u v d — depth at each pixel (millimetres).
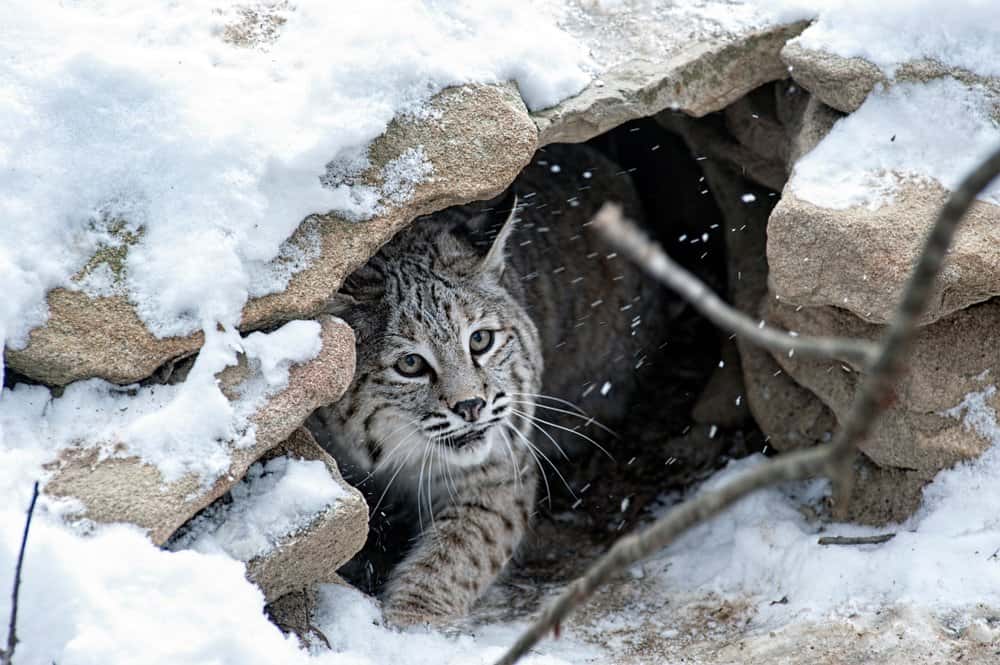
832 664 7207
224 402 7008
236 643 6059
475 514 9523
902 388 8398
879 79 8750
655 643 8211
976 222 7891
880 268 7793
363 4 8656
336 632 7598
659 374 12906
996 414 8305
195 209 7480
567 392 12133
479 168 8266
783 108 10000
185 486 6707
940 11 8844
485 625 8867
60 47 7918
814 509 9273
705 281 13211
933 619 7391
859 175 8430
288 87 8125
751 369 10391
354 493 7219
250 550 6859
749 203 11406
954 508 8180
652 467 11469
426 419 9188
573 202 12320
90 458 6781
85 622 5910
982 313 8453
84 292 7207
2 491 6410
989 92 8578
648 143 13352
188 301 7227
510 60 8852
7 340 6973
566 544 10609
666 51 9359
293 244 7668
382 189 7988
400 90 8328
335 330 7594
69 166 7480
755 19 9500
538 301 11484
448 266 9539
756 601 8484
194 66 8000
